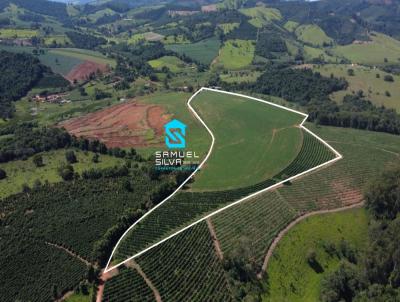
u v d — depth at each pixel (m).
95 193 183.00
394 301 137.00
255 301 134.75
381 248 149.88
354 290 144.75
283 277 148.50
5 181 193.12
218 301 136.25
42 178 194.25
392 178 177.50
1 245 153.50
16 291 136.50
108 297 133.12
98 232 160.38
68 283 138.62
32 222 164.88
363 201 186.50
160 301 133.50
